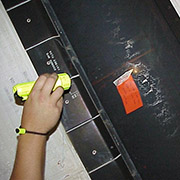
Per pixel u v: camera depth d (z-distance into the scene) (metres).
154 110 1.06
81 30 1.10
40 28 1.04
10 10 1.04
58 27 1.10
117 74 1.08
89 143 1.02
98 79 1.10
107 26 1.08
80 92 1.03
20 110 1.02
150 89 1.06
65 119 1.02
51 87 0.85
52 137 1.02
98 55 1.09
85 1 1.10
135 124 1.08
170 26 1.00
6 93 1.02
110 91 1.09
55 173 1.01
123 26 1.07
